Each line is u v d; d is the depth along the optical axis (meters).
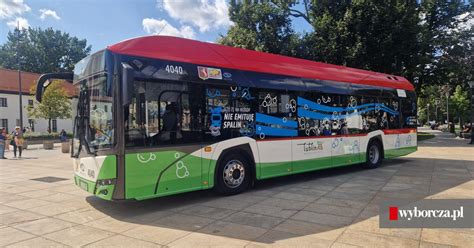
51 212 6.45
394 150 12.19
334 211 6.11
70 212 6.43
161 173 6.32
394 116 12.27
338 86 10.09
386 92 11.95
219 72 7.32
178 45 6.84
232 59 7.72
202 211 6.28
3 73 46.53
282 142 8.43
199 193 7.81
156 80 6.34
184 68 6.77
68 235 5.14
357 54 21.95
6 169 12.76
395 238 4.71
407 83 13.24
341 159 10.06
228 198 7.25
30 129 42.72
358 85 10.79
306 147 9.02
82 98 6.70
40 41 64.06
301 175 10.23
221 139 7.26
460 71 27.89
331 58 23.53
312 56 23.97
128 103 5.55
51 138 37.00
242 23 26.25
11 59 63.34
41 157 18.03
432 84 30.23
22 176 10.90
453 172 10.46
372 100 11.33
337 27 22.97
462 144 21.91
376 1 22.34
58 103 37.88
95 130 6.25
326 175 10.19
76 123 6.97
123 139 5.88
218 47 7.55
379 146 11.63
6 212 6.48
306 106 9.09
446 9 27.70
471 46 27.69
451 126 40.34
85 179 6.43
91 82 6.44
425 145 21.31
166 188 6.38
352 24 22.69
